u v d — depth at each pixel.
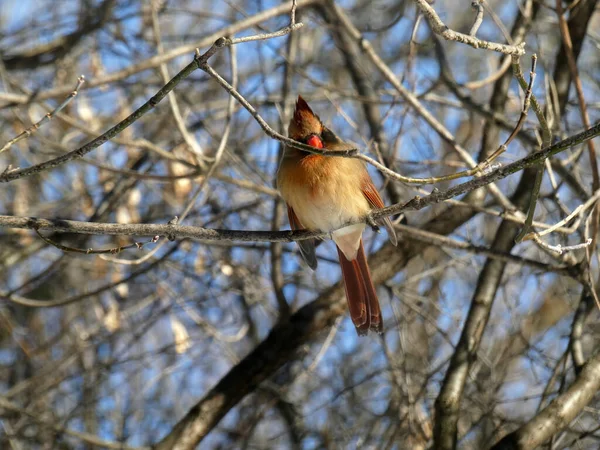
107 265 7.14
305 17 7.11
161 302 7.30
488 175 3.54
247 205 6.94
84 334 7.20
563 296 6.79
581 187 5.96
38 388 6.80
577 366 5.45
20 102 6.15
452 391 5.51
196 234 4.15
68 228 4.00
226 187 7.18
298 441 6.57
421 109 5.77
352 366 6.85
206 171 5.89
